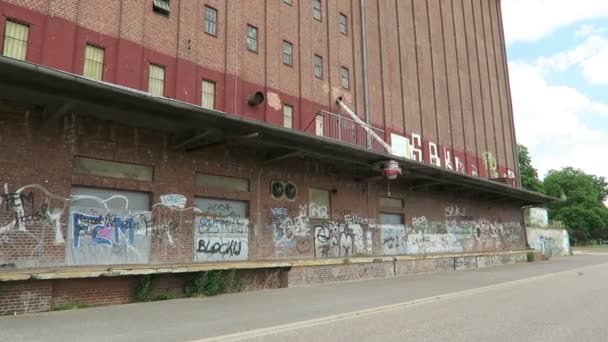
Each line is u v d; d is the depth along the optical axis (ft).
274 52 68.85
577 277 65.21
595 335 25.09
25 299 33.65
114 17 51.19
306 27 75.51
